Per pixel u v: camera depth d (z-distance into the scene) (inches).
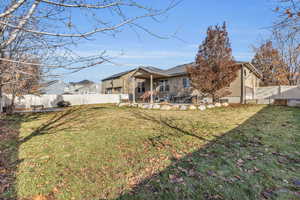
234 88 554.3
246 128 213.8
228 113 351.3
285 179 95.3
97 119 327.3
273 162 116.7
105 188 94.1
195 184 94.0
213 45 454.6
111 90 1162.6
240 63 515.8
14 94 453.1
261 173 102.7
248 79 604.1
